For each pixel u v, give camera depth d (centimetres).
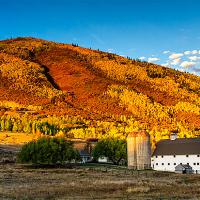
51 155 13062
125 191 6788
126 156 15475
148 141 14212
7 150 17388
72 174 10300
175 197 6081
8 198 5872
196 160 13475
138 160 14050
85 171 11306
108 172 11244
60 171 11131
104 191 6812
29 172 10625
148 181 8700
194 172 13450
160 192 6694
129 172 11575
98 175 10200
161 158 14262
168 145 14512
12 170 11044
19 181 8375
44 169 11744
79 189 7044
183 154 13775
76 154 13700
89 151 17700
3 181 8312
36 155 12988
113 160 15812
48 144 13188
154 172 11906
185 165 13450
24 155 13000
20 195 6209
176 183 8306
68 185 7656
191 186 7656
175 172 12712
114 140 15975
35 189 6975
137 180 8925
